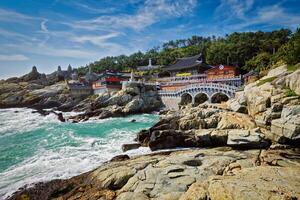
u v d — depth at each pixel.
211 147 25.95
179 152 22.50
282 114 23.19
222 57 80.50
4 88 100.94
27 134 38.09
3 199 16.75
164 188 13.67
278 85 27.88
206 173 15.35
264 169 13.34
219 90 50.00
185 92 57.72
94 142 31.23
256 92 30.03
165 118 32.41
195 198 10.70
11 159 25.42
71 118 54.66
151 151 26.47
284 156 18.66
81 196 15.05
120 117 55.53
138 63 137.00
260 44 80.12
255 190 10.18
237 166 15.93
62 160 24.09
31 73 125.88
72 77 115.38
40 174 20.67
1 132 40.31
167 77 84.94
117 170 17.03
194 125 30.09
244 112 32.59
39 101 88.38
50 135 36.69
